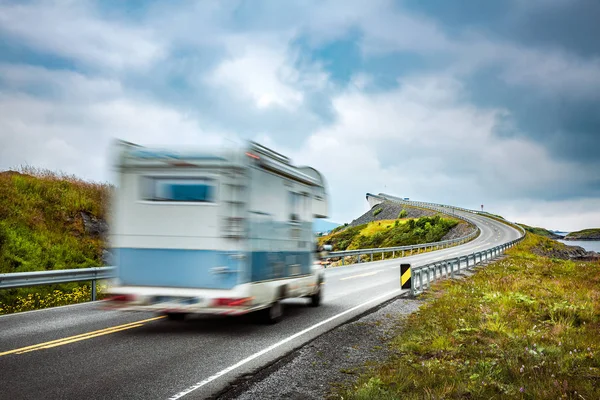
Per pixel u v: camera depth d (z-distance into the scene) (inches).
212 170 365.4
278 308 432.5
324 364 296.4
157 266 370.6
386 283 794.8
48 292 601.6
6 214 721.6
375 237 3491.6
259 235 386.6
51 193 847.1
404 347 334.0
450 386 238.5
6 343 334.3
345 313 490.3
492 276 844.6
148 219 373.4
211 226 364.5
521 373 257.8
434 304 529.0
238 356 311.1
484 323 407.5
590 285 776.9
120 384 249.0
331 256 1196.5
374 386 238.5
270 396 237.0
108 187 978.7
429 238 3088.1
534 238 3009.4
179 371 275.1
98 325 406.0
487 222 3927.2
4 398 224.2
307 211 491.8
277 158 424.8
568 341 349.4
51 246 706.2
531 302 520.7
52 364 283.7
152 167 373.1
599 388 235.6
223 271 361.1
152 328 400.2
